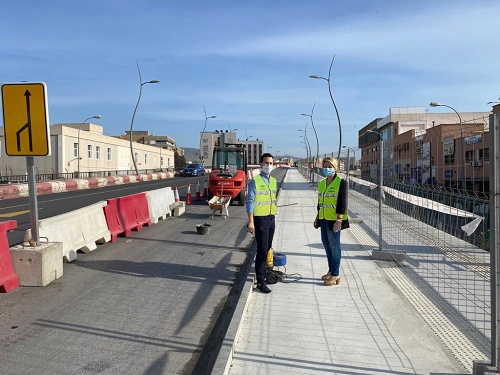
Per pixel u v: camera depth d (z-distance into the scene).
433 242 7.75
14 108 6.20
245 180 18.17
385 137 30.36
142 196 12.10
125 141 64.00
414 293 5.83
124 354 4.25
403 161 14.85
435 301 5.45
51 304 5.58
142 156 71.75
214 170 18.14
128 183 36.97
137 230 11.32
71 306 5.53
